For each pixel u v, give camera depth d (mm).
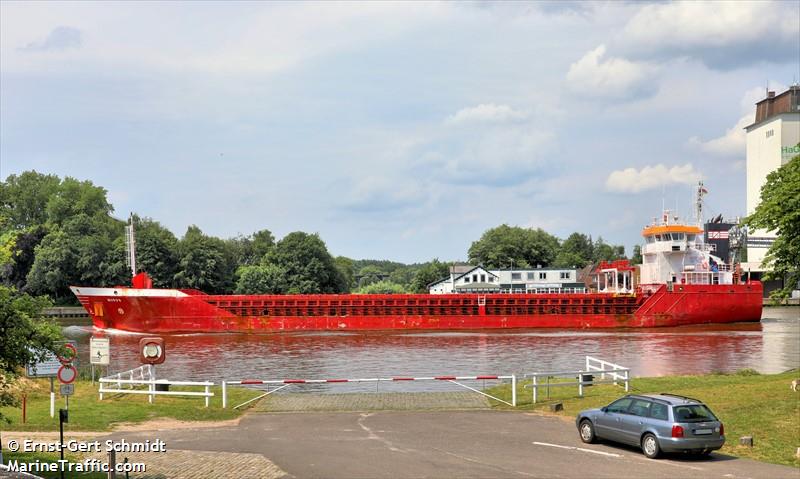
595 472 20188
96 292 89000
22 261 133500
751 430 25859
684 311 94250
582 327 94000
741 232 142375
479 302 94812
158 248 133750
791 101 145125
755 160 154000
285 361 60219
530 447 23797
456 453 22766
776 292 39094
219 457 22188
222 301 92438
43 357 21500
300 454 22625
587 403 33281
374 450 23250
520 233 180875
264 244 190250
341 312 93812
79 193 157250
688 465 21203
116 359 61219
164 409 32219
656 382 39438
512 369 54156
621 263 104562
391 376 50812
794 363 56625
